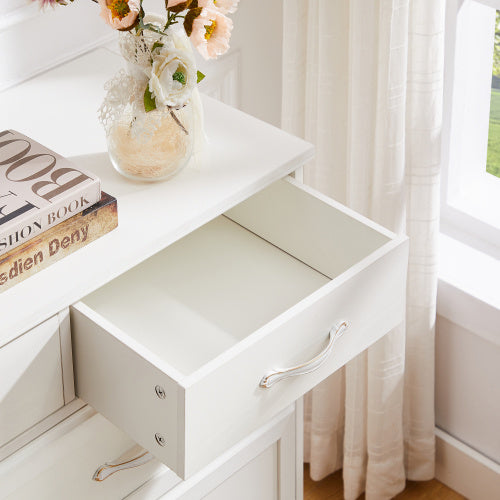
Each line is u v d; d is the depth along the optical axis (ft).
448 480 7.84
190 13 4.19
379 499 7.66
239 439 4.37
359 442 7.49
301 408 5.68
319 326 4.43
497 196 7.31
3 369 4.03
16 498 4.48
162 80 4.22
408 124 6.31
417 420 7.51
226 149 4.91
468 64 6.76
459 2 6.35
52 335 4.15
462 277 6.97
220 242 5.24
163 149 4.49
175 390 3.89
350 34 6.06
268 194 5.12
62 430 4.49
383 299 4.75
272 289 4.97
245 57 6.84
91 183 4.18
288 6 6.19
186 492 5.21
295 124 6.69
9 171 4.24
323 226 4.98
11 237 3.94
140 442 4.30
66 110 5.10
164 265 5.05
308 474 8.05
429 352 7.17
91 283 4.16
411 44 6.00
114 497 4.92
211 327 4.71
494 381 7.16
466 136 7.16
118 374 4.15
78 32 5.60
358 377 7.16
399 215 6.49
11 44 5.29
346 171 6.68
